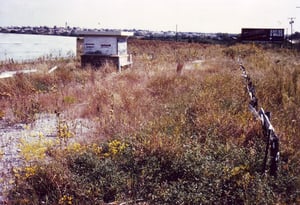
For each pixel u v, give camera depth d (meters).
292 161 5.93
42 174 5.15
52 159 5.71
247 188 4.95
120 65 16.20
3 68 16.16
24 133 7.45
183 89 11.04
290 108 8.85
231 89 10.40
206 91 9.82
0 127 7.96
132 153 5.91
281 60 20.94
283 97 9.77
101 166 5.49
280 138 6.54
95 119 8.03
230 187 5.04
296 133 6.97
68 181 5.05
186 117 7.85
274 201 4.71
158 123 7.34
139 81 12.33
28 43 52.16
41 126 7.97
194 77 12.70
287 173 5.50
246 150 6.23
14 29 136.12
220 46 35.81
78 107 9.41
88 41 16.34
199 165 5.58
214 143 6.50
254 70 14.79
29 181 5.10
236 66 16.58
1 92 10.50
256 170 5.57
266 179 5.17
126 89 10.50
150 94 10.53
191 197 4.80
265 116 6.30
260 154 5.99
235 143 6.55
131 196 5.01
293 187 5.18
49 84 12.43
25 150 5.75
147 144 6.13
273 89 10.67
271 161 5.38
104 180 5.23
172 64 17.50
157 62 18.30
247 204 4.66
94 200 4.81
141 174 5.43
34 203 4.66
